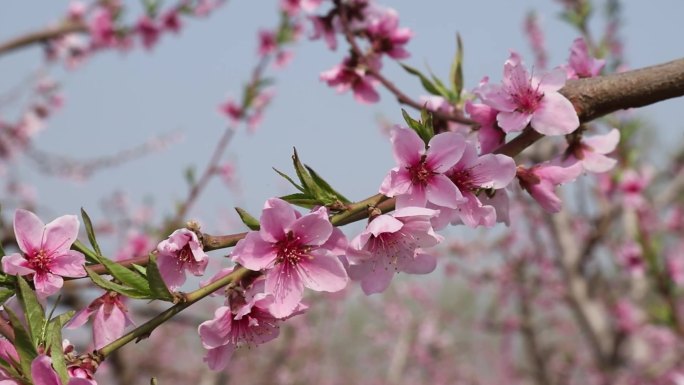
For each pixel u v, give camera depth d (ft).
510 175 5.88
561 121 6.11
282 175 5.48
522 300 37.88
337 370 58.23
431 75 8.27
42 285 5.36
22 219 5.38
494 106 6.37
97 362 4.89
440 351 47.67
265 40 20.63
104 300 5.68
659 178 26.89
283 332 42.22
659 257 17.94
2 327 4.96
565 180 6.63
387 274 6.01
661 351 30.91
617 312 28.30
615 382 27.96
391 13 10.38
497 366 51.85
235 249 5.31
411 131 5.66
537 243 35.65
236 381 41.22
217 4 24.95
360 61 9.86
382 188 5.55
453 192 5.61
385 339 49.03
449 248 39.14
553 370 38.63
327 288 5.46
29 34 23.06
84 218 5.36
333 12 10.41
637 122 17.33
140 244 20.74
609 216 25.53
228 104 20.53
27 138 33.17
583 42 7.21
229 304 5.31
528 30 31.89
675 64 6.23
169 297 5.02
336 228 5.64
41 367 4.58
